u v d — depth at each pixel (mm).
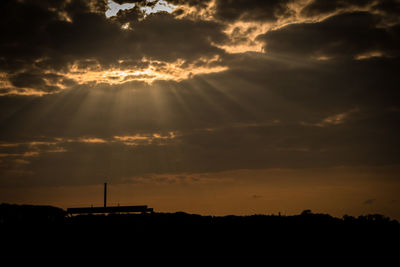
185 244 45281
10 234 43688
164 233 48219
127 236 46562
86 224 49594
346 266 41281
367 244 48000
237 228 51812
